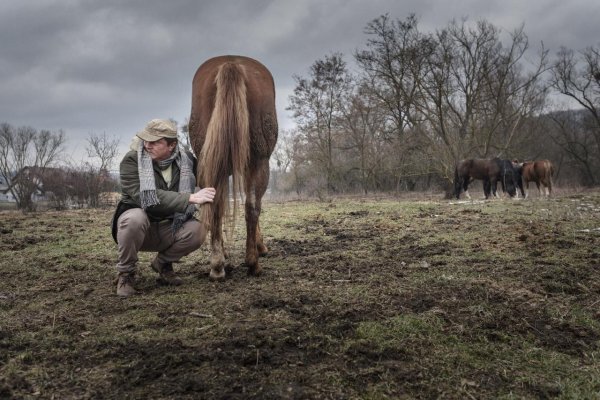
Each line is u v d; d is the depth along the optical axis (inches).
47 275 180.4
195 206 156.8
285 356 97.4
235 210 149.0
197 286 154.6
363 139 1123.9
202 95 159.6
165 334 110.7
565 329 115.0
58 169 685.9
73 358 98.8
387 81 1037.2
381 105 1063.0
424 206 459.2
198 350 99.7
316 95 1129.4
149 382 87.4
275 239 250.8
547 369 94.3
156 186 150.6
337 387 85.4
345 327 113.3
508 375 91.6
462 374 91.7
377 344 103.3
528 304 130.2
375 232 270.7
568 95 1218.0
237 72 149.1
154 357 96.3
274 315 122.3
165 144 146.3
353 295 139.3
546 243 216.4
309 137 1159.0
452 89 984.9
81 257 215.2
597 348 104.7
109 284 163.5
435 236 247.8
